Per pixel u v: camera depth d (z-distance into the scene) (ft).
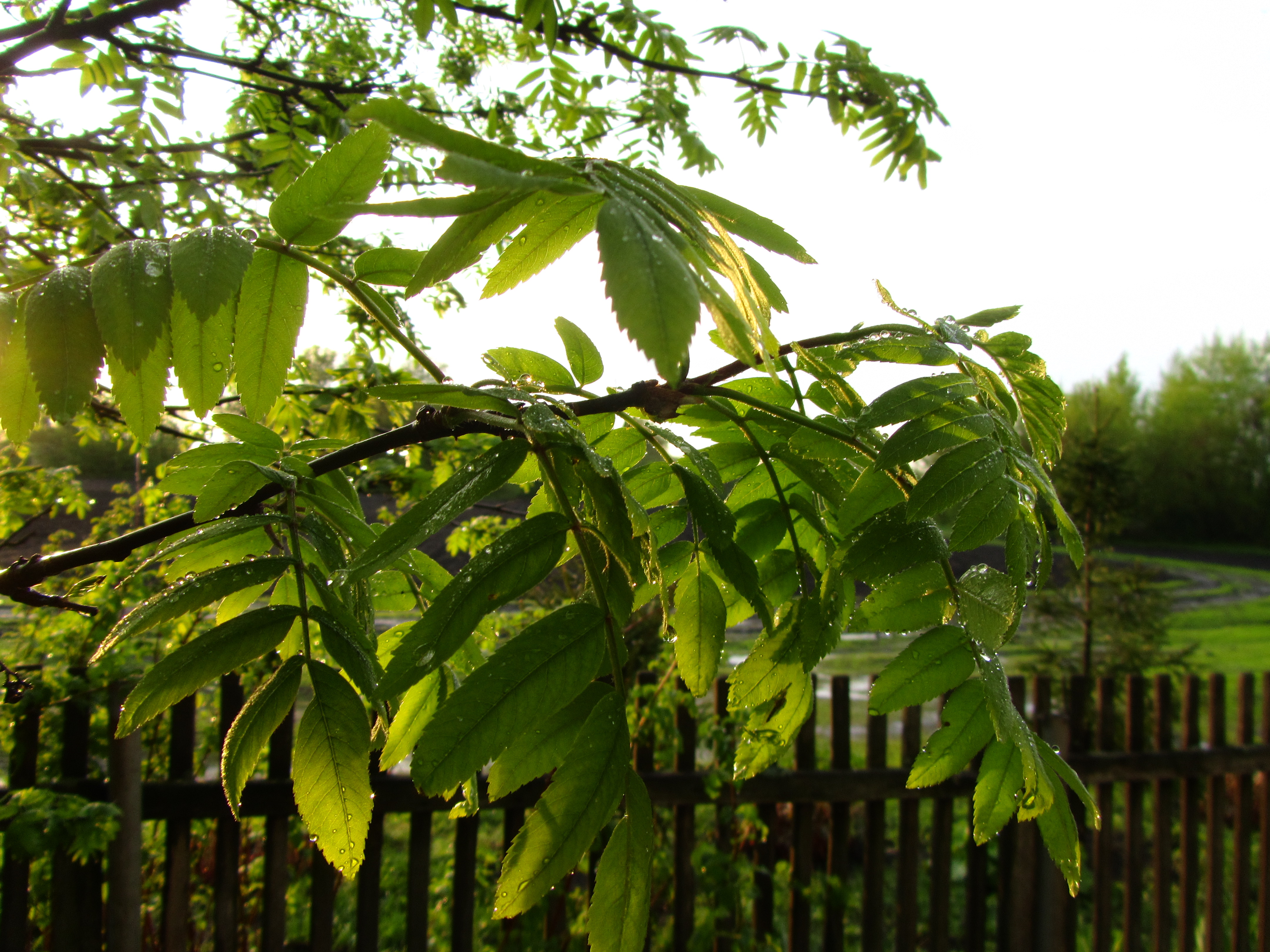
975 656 2.89
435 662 2.08
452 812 3.03
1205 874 17.17
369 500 14.28
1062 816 2.80
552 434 2.40
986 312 4.08
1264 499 132.87
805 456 3.45
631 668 12.42
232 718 9.72
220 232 2.73
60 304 2.49
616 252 1.76
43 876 9.68
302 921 13.25
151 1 6.74
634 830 2.10
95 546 3.34
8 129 8.59
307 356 10.91
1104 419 85.46
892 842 18.65
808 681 3.41
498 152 1.94
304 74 12.49
